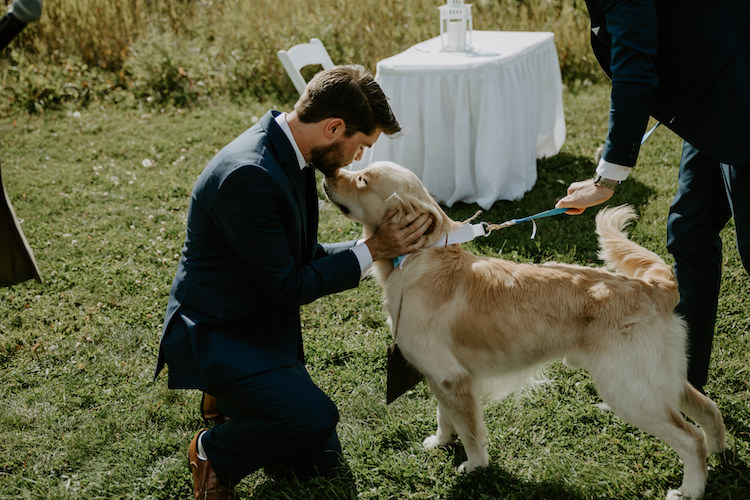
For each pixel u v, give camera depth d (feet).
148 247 14.34
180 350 7.32
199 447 7.76
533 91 16.66
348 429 8.94
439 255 7.91
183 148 20.49
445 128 15.35
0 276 6.80
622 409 7.32
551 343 7.56
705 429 8.02
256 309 7.47
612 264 8.14
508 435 8.67
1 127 22.99
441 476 8.09
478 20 27.30
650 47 6.60
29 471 8.41
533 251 13.33
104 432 9.01
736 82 6.62
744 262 7.47
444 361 7.79
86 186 17.81
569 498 7.54
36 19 5.49
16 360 10.73
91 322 11.71
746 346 9.98
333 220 15.43
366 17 28.07
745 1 6.63
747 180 6.99
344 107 6.75
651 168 17.06
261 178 6.70
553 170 17.76
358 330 11.25
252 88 25.72
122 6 28.78
